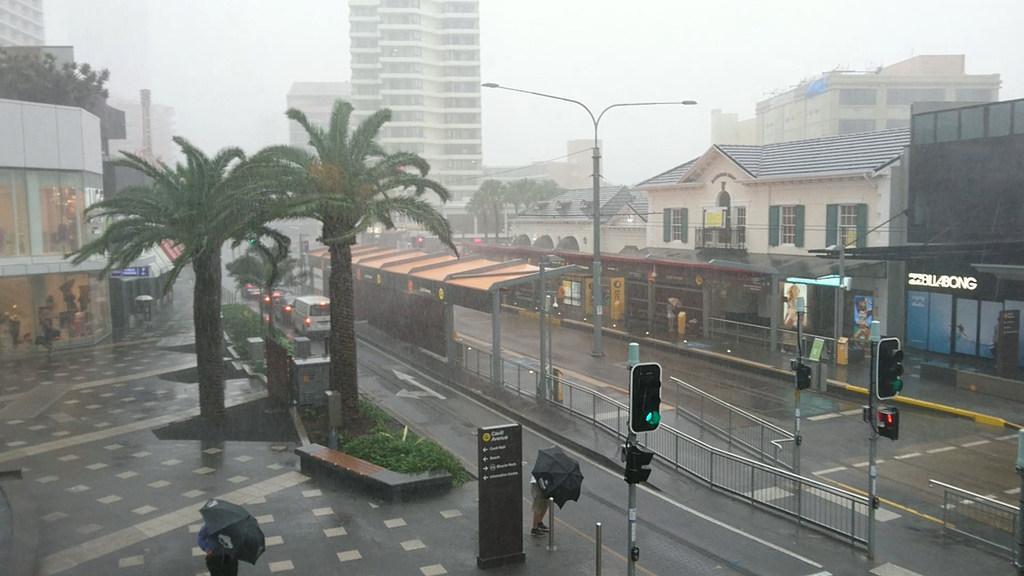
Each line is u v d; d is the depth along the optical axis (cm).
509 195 8394
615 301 4153
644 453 1048
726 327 3688
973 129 2888
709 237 4181
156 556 1270
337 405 1788
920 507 1535
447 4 13800
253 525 987
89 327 3575
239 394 2436
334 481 1628
